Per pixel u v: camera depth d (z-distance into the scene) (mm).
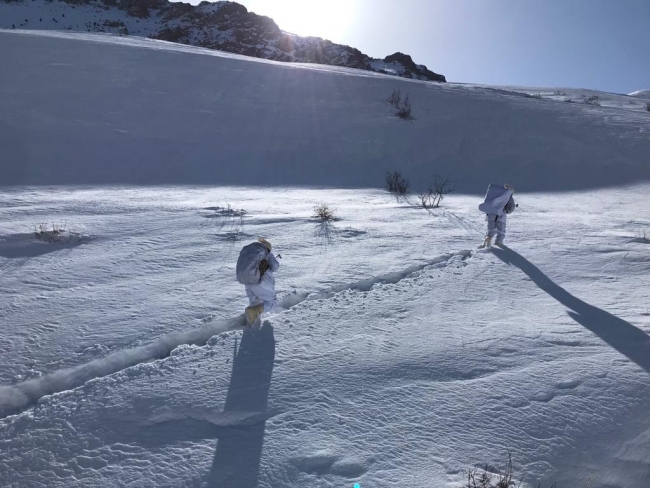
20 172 16531
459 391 4133
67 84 25516
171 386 4258
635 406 3949
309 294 6414
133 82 27031
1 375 4496
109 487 3143
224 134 22469
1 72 25891
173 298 6250
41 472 3299
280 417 3793
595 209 14109
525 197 16516
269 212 12039
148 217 10953
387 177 19016
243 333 5273
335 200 14758
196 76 29797
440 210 12898
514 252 8500
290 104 27375
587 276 7191
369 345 4965
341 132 23984
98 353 4875
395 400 4004
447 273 7301
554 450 3473
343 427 3666
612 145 23875
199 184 17141
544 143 23875
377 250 8500
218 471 3250
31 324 5477
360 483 3121
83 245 8578
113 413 3918
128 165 18469
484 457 3375
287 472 3229
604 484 3213
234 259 7926
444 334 5215
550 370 4465
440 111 28391
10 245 8508
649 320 5590
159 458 3391
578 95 51531
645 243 9164
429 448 3445
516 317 5684
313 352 4828
